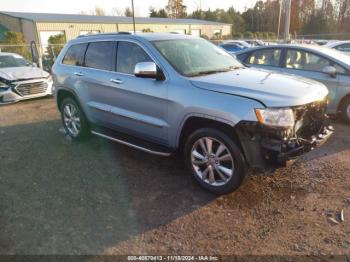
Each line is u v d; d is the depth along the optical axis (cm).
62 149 527
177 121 380
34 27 3023
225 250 282
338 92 622
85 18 3597
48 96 998
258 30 6488
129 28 3675
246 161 338
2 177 425
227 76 390
